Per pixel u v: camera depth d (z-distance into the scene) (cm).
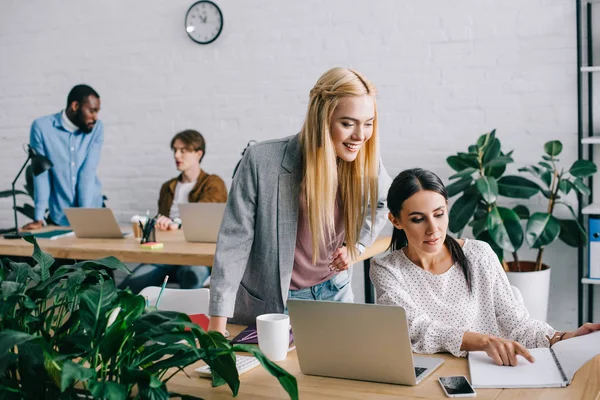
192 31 473
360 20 430
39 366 130
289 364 179
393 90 426
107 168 507
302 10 445
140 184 500
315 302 162
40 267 157
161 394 124
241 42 462
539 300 368
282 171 206
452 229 374
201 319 210
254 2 456
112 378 136
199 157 447
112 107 502
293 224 208
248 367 174
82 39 506
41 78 520
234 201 209
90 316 132
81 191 484
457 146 414
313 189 203
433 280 202
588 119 388
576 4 381
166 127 489
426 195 190
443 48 412
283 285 210
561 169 390
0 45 528
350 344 161
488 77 404
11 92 530
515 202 401
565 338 183
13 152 534
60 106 518
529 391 152
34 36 519
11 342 120
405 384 160
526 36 395
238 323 221
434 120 418
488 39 403
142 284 406
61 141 480
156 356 139
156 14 484
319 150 202
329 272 226
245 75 464
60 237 387
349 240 220
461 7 407
